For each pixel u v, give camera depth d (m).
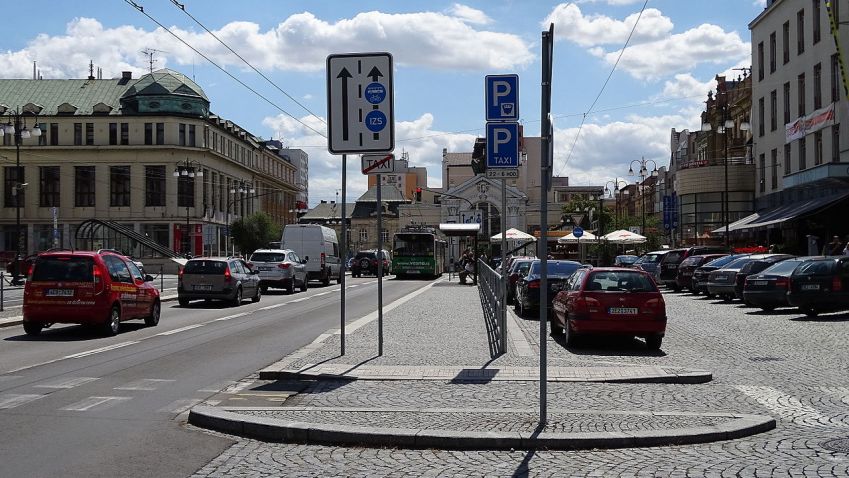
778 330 19.16
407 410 9.10
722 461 7.04
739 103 60.25
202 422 8.59
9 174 80.81
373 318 22.06
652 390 10.69
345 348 14.83
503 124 12.55
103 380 11.65
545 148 8.09
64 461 7.06
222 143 88.62
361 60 13.05
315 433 7.92
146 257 74.19
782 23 47.66
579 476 6.64
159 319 22.66
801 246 40.59
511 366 12.65
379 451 7.58
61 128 80.25
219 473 6.75
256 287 31.23
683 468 6.82
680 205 58.56
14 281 43.66
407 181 139.25
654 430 7.95
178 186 79.69
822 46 41.59
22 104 82.00
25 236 80.56
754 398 10.16
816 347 15.74
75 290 17.58
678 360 13.88
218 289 28.06
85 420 8.84
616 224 69.06
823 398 10.17
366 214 129.88
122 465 6.96
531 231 106.62
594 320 15.23
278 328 19.94
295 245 45.91
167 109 79.88
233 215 92.25
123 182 80.00
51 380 11.61
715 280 29.66
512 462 7.13
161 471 6.79
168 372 12.47
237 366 13.14
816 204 38.03
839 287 21.72
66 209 80.00
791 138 45.12
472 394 10.30
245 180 98.00
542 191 8.20
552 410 9.16
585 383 11.20
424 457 7.34
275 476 6.68
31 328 18.00
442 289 40.69
